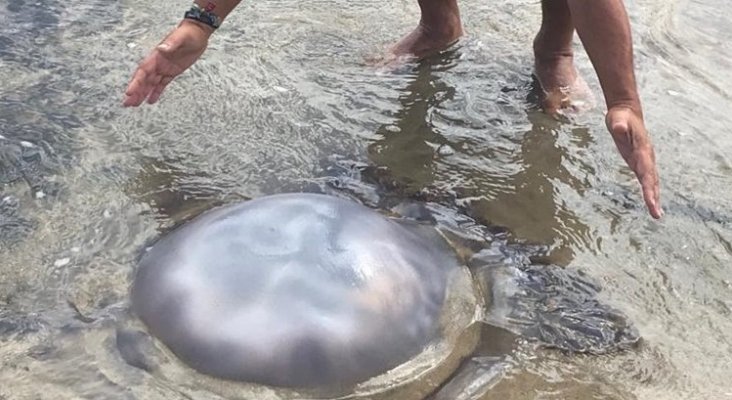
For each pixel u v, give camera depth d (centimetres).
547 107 284
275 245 183
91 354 184
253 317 174
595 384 185
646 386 185
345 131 270
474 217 236
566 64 294
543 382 184
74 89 283
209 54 305
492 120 279
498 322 199
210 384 173
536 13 346
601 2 209
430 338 187
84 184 241
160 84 233
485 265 218
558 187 249
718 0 363
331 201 197
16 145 253
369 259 184
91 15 329
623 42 211
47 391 177
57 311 197
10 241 218
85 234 222
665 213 240
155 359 179
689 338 199
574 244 228
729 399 182
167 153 256
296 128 270
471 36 325
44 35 313
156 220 228
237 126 270
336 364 173
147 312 187
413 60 309
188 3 342
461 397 178
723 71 312
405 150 263
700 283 216
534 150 265
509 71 305
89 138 260
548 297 209
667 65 314
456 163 258
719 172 257
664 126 277
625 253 225
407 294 186
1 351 186
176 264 187
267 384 172
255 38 318
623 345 196
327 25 331
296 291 176
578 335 197
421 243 208
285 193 221
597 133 274
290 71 300
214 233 189
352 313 176
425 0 303
